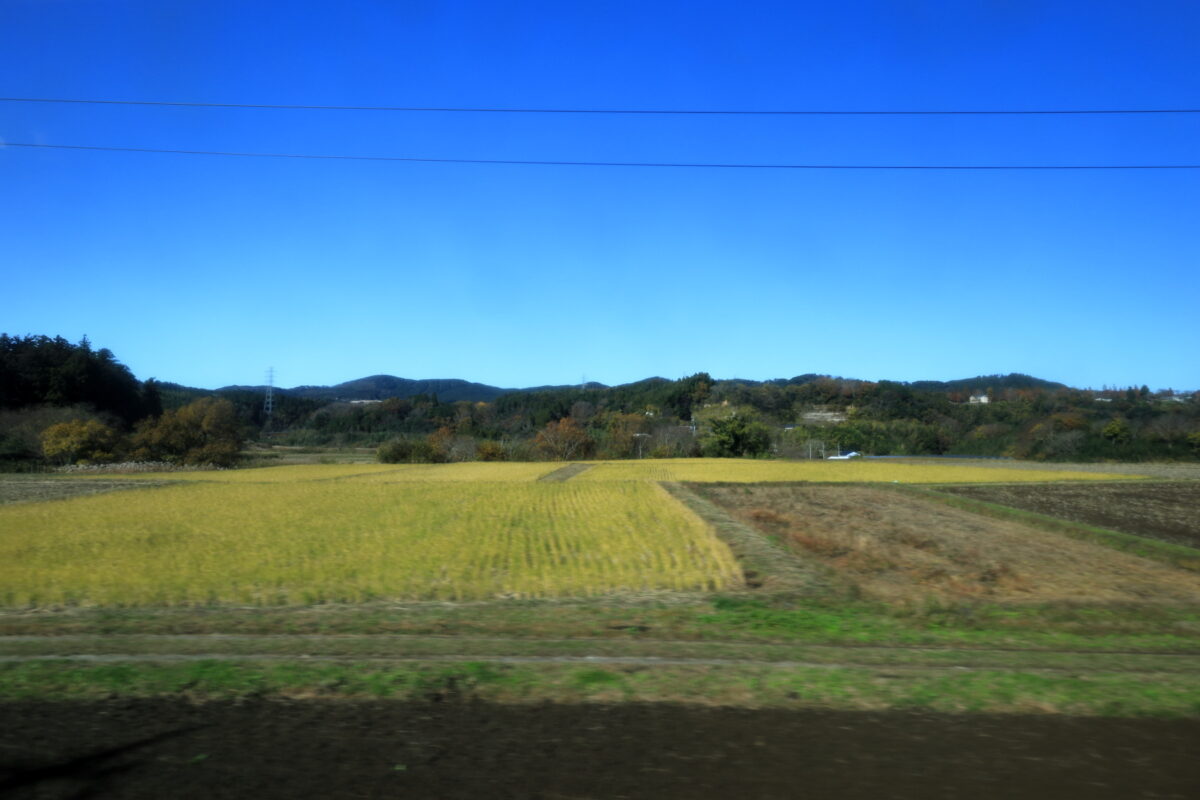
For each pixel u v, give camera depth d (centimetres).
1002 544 2259
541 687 784
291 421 14150
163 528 2380
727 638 1082
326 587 1488
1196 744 649
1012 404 11506
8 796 546
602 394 14575
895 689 780
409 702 743
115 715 709
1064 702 744
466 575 1623
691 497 3641
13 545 2025
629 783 566
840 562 1917
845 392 12788
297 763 601
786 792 554
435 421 12862
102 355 8112
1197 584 1656
